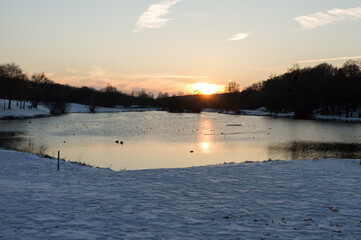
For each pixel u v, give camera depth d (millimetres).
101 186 14852
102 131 57312
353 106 96688
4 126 64000
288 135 52938
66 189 14141
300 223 9789
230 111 158250
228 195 13117
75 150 35844
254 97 174000
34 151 33938
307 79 106062
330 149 38125
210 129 63719
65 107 127000
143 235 8711
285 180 16062
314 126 70688
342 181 15719
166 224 9633
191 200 12344
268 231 9117
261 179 16344
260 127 68812
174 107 153875
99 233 8812
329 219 10141
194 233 8922
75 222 9695
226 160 30734
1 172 18000
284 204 11789
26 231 8867
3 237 8391
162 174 17969
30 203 11688
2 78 94375
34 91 113562
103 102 179875
